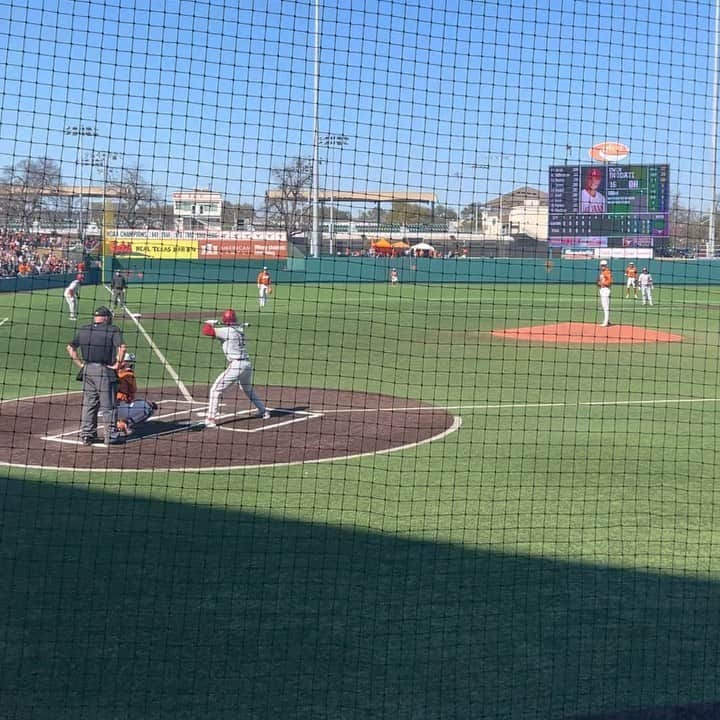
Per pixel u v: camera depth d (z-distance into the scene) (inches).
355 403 617.3
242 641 249.8
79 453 461.4
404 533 338.6
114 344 478.9
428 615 267.3
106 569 299.7
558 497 387.5
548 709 217.6
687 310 1422.2
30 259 1702.8
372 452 466.9
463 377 744.3
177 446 478.3
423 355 818.8
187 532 336.8
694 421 556.1
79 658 239.8
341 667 236.4
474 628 259.1
